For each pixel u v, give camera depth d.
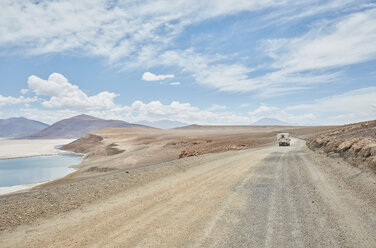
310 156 18.30
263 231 4.91
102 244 4.45
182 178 10.83
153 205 6.85
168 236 4.75
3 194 25.86
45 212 6.16
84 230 5.11
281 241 4.45
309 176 10.51
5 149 124.56
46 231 5.07
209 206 6.65
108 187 8.79
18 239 4.68
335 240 4.46
